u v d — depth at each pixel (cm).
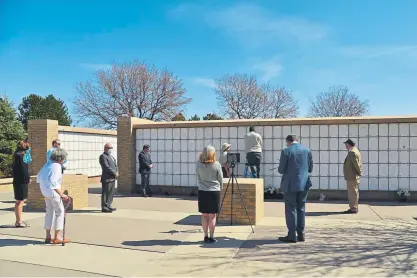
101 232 771
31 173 1470
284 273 528
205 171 687
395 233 754
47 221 694
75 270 550
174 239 717
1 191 1527
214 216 696
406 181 1162
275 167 1251
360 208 1052
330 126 1209
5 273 536
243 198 845
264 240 707
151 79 4053
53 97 3878
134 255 620
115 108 4003
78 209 1049
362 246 658
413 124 1157
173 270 547
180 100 4194
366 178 1184
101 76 4981
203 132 1331
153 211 1018
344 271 532
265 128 1261
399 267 546
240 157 1280
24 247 667
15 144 2039
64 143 1662
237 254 620
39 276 525
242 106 4766
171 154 1370
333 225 831
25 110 3775
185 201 1200
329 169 1209
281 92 4947
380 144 1175
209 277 517
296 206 704
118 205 1119
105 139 1991
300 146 711
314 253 620
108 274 533
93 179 1880
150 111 4056
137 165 1420
